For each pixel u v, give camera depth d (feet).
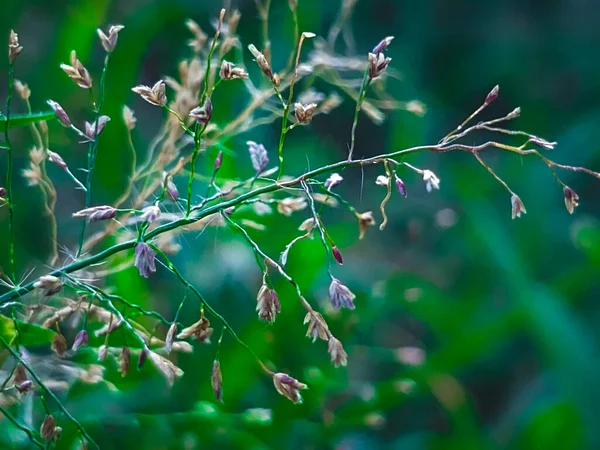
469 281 1.33
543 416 1.02
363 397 0.88
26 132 1.08
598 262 1.18
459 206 1.47
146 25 1.42
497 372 1.28
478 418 1.23
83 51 1.08
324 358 0.90
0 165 1.04
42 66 1.28
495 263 1.23
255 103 0.73
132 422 0.76
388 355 1.07
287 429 0.83
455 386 1.02
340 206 1.49
